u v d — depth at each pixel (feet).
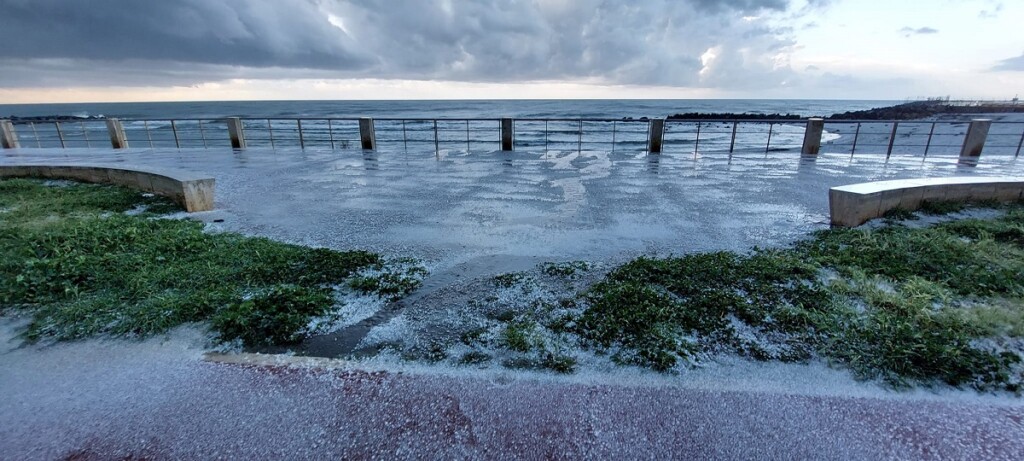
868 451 5.89
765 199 20.72
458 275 11.84
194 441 6.16
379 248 14.02
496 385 7.22
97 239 13.52
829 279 10.96
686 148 45.55
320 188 23.71
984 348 8.01
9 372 7.63
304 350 8.32
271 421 6.50
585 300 10.13
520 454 5.90
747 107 236.43
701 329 8.74
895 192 16.30
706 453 5.88
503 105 250.16
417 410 6.68
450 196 21.56
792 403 6.74
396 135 99.45
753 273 11.25
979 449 5.91
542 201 20.42
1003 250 12.52
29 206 18.90
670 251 13.62
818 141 37.58
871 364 7.54
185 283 10.83
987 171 28.45
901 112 110.01
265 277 11.36
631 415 6.54
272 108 246.47
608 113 161.48
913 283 10.30
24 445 6.09
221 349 8.32
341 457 5.88
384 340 8.65
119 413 6.68
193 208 18.62
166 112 216.33
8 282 10.57
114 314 9.34
